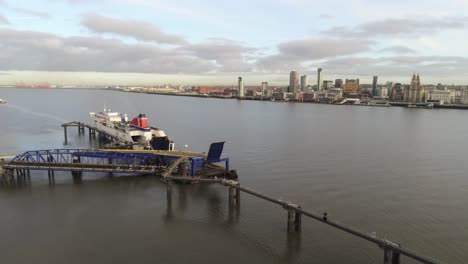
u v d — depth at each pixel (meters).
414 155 105.50
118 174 78.62
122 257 42.88
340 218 54.28
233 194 59.06
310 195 65.19
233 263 41.62
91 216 55.22
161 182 73.12
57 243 46.31
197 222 52.91
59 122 188.12
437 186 72.00
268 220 53.56
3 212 56.69
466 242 46.47
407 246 45.41
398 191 68.12
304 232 49.38
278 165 89.56
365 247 45.09
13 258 42.56
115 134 115.06
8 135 139.50
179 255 43.34
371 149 115.25
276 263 41.62
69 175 77.75
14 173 79.56
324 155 103.56
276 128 176.12
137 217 54.88
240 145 120.75
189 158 75.75
